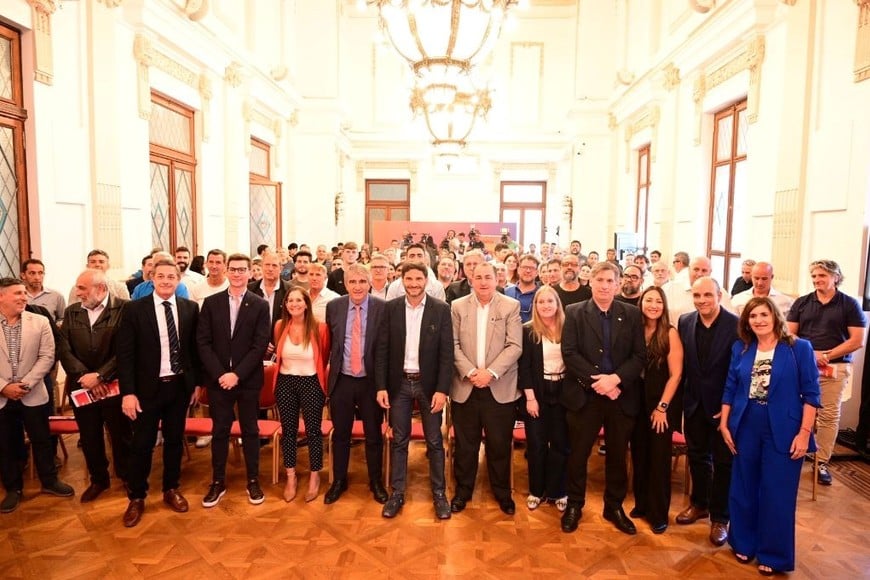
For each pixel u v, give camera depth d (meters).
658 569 2.96
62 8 5.18
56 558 2.99
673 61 8.87
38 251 4.96
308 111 12.82
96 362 3.61
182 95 7.60
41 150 4.96
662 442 3.28
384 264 4.91
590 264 8.57
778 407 2.88
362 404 3.69
